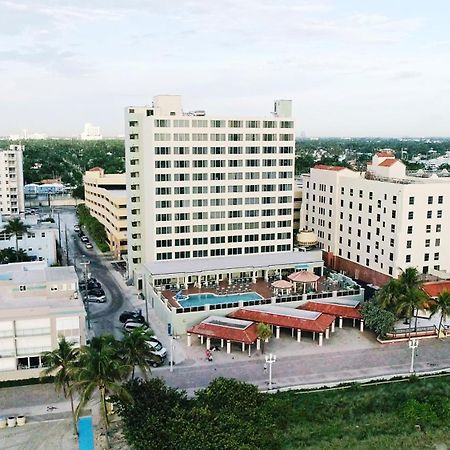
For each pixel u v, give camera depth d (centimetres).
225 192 11812
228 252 12088
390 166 12588
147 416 6034
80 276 12850
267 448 6034
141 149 11900
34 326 7656
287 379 7700
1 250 12456
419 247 11275
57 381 6144
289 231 12512
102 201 17012
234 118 11606
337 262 13500
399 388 7462
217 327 8825
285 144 12094
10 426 6531
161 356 8250
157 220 11431
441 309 8994
